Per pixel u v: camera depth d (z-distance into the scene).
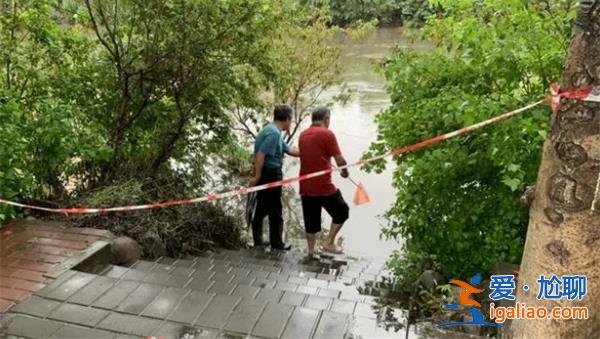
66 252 4.19
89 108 6.34
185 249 5.82
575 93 2.05
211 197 4.16
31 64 5.86
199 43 6.11
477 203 4.61
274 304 3.39
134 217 5.37
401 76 4.76
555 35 4.20
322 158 5.64
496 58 4.25
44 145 5.27
